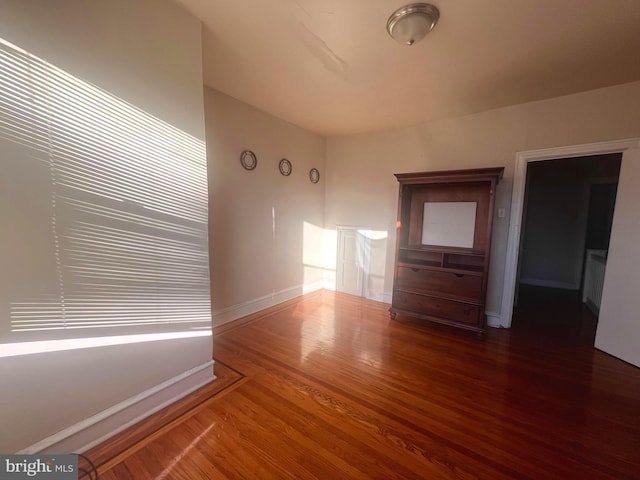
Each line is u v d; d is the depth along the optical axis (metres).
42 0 1.09
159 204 1.56
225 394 1.82
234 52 1.95
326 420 1.61
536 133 2.65
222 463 1.32
